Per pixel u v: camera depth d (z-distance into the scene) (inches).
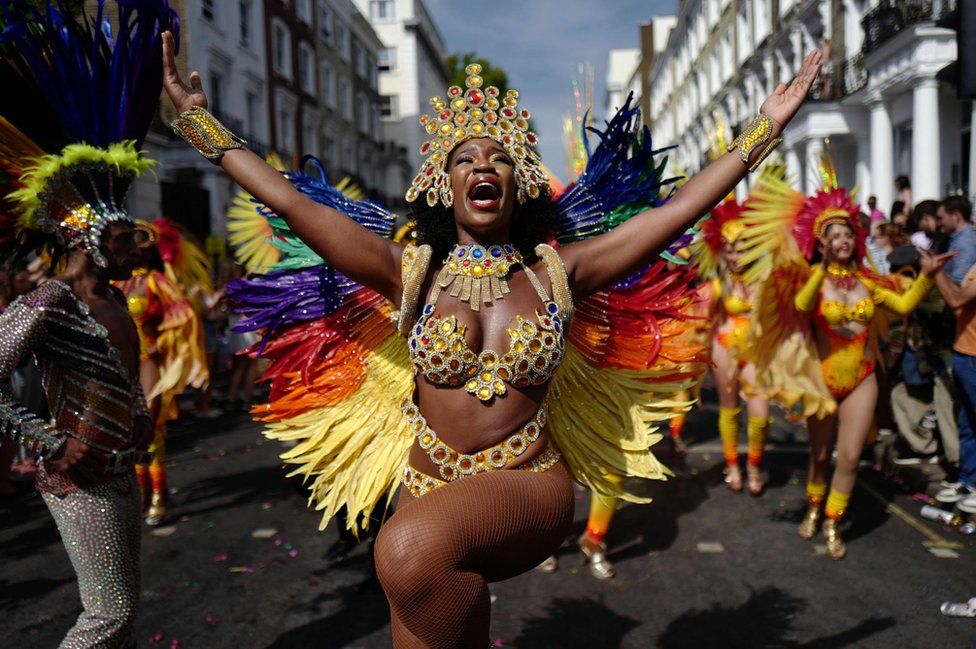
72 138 90.4
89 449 84.5
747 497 194.2
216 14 717.9
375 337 89.9
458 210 75.8
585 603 134.4
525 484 67.6
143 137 96.0
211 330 328.2
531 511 66.4
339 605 135.3
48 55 89.1
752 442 195.0
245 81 781.3
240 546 166.7
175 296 184.1
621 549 160.4
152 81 93.4
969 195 331.0
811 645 117.7
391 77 1732.3
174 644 120.7
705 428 278.2
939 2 486.3
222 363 356.2
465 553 63.2
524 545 66.7
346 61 1236.5
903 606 130.0
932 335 189.2
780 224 157.3
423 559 61.9
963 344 162.7
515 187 76.4
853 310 148.8
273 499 202.2
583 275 76.7
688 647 117.8
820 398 150.4
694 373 95.3
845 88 661.3
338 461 89.3
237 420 316.2
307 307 91.0
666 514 182.5
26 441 82.8
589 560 152.5
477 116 77.5
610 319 92.7
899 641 117.9
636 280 93.7
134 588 88.3
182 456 253.8
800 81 76.2
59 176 87.5
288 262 91.4
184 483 219.9
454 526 63.1
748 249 191.0
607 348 92.7
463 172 74.7
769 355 160.4
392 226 89.6
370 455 88.4
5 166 87.5
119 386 89.0
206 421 315.0
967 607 125.3
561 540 70.7
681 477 214.4
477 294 73.4
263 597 139.0
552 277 74.3
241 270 343.3
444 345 70.7
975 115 299.1
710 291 200.5
